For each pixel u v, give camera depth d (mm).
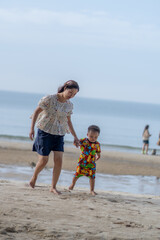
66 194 6676
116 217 5020
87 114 95312
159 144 27562
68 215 4875
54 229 4133
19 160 16781
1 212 4621
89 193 7406
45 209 5070
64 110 6812
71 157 19422
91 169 7539
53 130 6766
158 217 5297
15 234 3865
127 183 13867
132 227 4547
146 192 12188
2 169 14023
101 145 30406
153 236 4207
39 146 6910
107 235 4090
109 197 6961
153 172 17250
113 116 98812
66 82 6688
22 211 4797
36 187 7309
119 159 20594
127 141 42094
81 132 47156
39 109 6750
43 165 6980
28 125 50156
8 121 54156
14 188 6773
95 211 5289
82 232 4121
